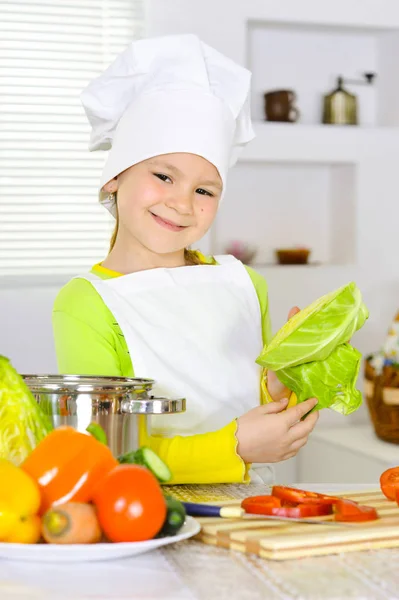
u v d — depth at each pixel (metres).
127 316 1.81
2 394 1.11
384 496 1.31
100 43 3.57
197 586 0.91
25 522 0.98
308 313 1.43
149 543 0.98
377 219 3.71
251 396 1.88
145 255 1.93
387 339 3.20
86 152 3.60
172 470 1.48
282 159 3.56
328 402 1.48
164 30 3.45
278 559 0.99
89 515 0.98
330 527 1.08
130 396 1.19
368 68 3.89
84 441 1.04
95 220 3.61
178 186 1.80
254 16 3.50
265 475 1.86
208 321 1.87
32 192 3.56
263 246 3.80
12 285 3.45
